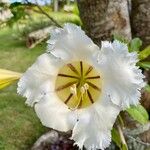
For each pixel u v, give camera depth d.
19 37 2.75
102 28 0.60
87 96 0.36
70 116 0.35
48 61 0.35
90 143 0.34
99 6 0.58
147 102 0.85
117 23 0.60
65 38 0.34
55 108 0.35
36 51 2.51
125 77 0.33
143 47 0.81
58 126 0.35
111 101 0.34
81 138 0.34
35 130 1.39
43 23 2.76
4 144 1.31
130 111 0.40
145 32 0.80
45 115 0.35
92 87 0.35
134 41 0.46
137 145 0.83
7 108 1.59
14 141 1.33
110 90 0.33
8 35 2.91
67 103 0.36
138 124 0.80
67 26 0.34
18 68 2.22
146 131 0.83
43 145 1.18
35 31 2.67
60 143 1.16
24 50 2.55
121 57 0.33
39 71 0.35
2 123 1.45
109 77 0.33
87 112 0.35
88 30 0.61
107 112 0.34
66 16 2.64
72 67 0.36
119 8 0.60
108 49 0.33
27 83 0.35
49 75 0.35
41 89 0.35
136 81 0.33
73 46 0.34
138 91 0.33
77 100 0.36
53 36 0.34
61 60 0.35
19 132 1.38
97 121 0.34
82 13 0.60
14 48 2.61
